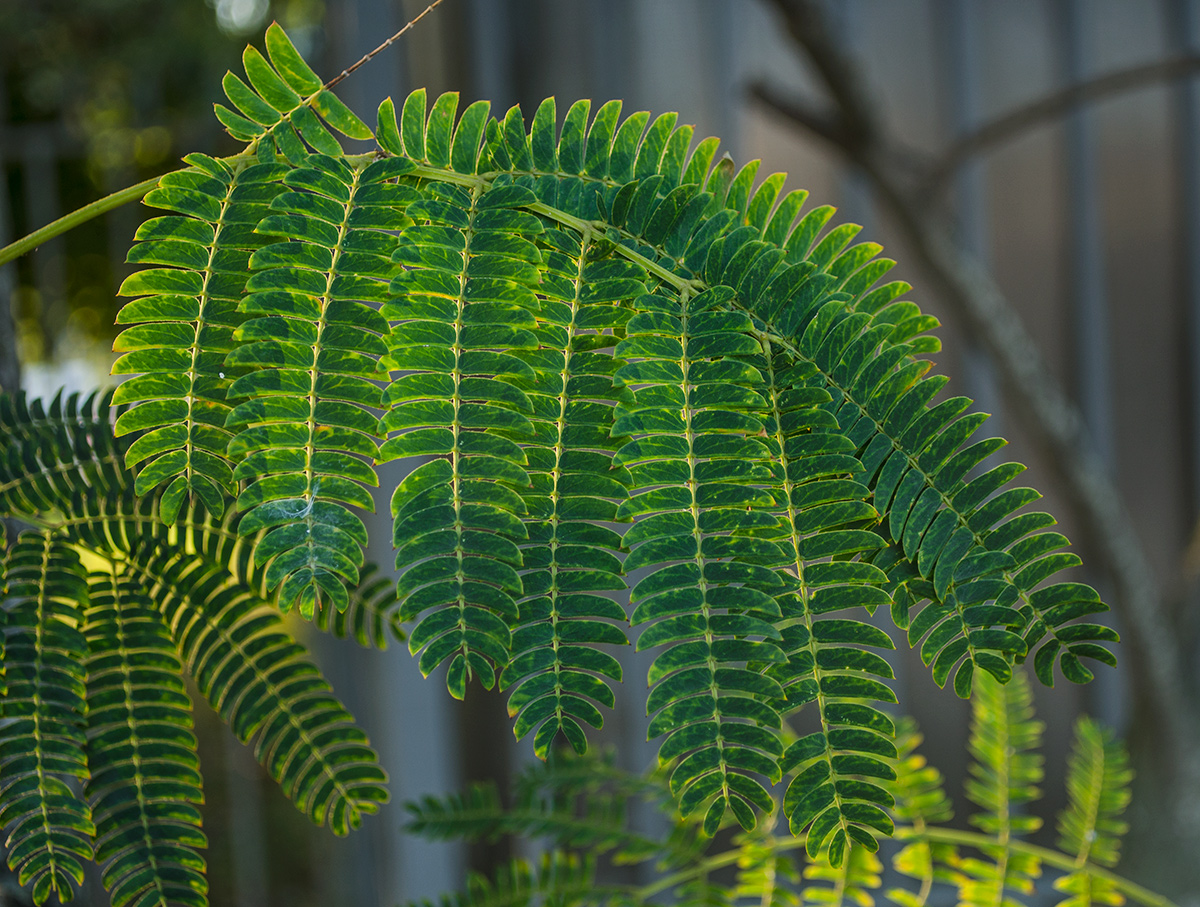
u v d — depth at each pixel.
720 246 0.57
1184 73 1.69
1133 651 1.74
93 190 2.08
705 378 0.56
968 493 0.56
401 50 1.97
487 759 2.09
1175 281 2.43
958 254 1.70
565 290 0.57
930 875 0.93
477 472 0.56
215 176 0.57
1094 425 2.37
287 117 0.58
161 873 0.62
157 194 0.57
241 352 0.56
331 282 0.56
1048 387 1.71
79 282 2.05
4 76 2.03
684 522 0.56
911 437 0.56
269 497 0.56
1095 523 1.73
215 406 0.57
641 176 0.58
